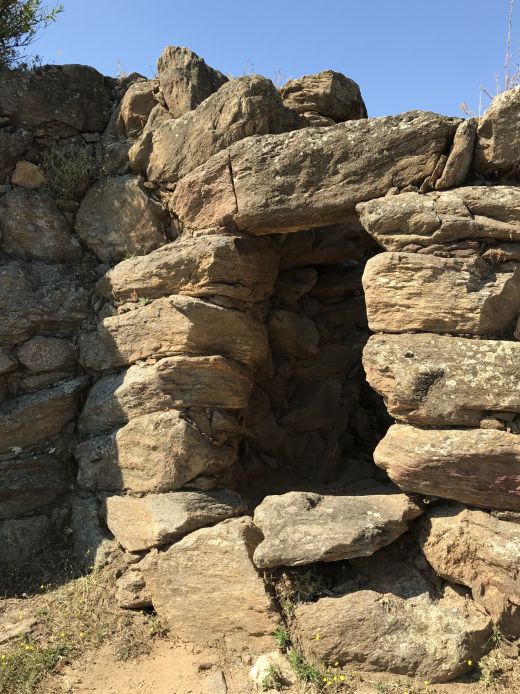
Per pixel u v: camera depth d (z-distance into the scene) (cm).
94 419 580
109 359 585
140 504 526
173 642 480
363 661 432
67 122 634
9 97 616
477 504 446
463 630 424
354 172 485
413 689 413
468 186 456
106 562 538
